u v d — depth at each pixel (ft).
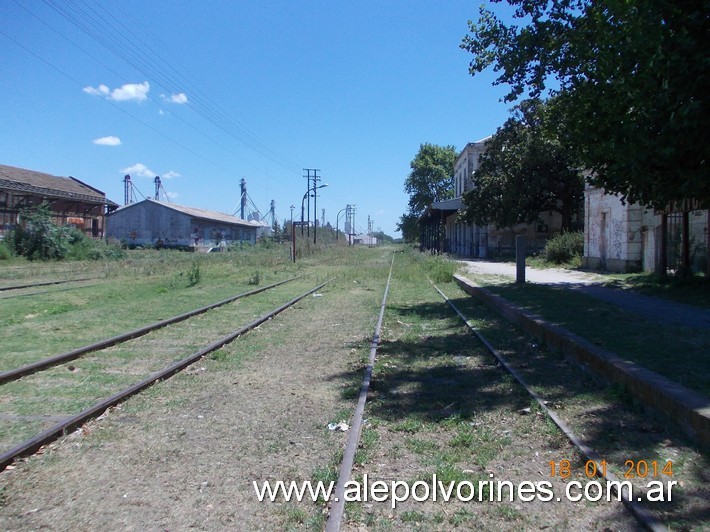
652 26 33.94
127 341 31.81
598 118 42.06
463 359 27.84
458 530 11.78
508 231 138.10
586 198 80.07
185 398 21.17
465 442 16.52
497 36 50.67
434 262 94.53
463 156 176.45
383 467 14.96
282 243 216.13
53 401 20.52
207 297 53.93
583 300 41.83
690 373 19.58
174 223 193.16
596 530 11.62
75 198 154.71
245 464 15.12
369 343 32.14
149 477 14.29
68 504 12.82
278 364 27.02
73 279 69.97
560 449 15.85
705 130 33.58
